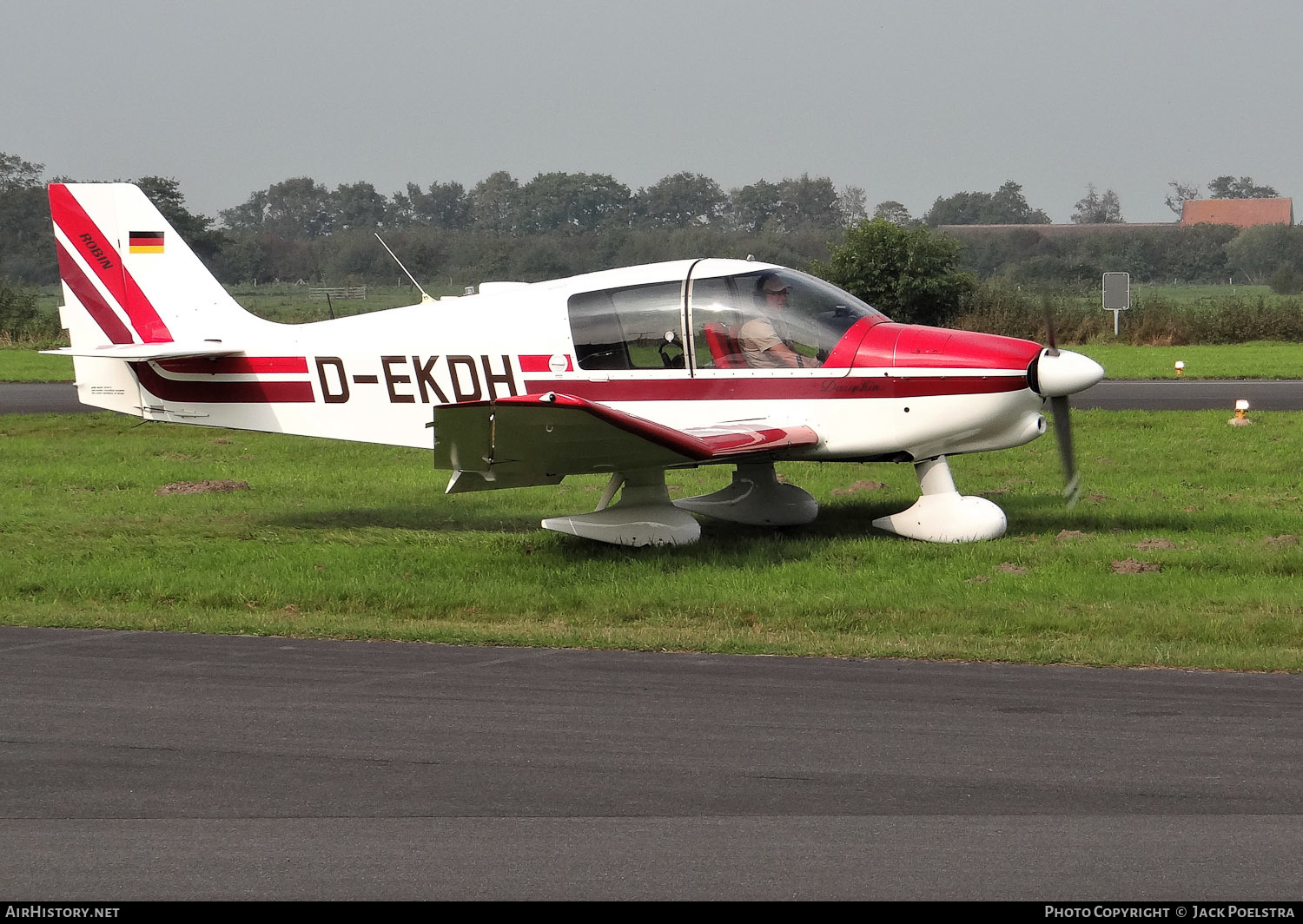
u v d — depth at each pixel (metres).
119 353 25.62
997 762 12.20
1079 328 87.94
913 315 90.19
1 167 188.50
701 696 14.45
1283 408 46.09
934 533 23.94
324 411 26.34
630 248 155.75
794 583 20.61
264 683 15.04
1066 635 17.59
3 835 10.55
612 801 11.24
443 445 19.89
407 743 12.79
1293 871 9.83
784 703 14.16
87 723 13.48
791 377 23.83
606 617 19.03
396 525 26.64
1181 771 11.91
